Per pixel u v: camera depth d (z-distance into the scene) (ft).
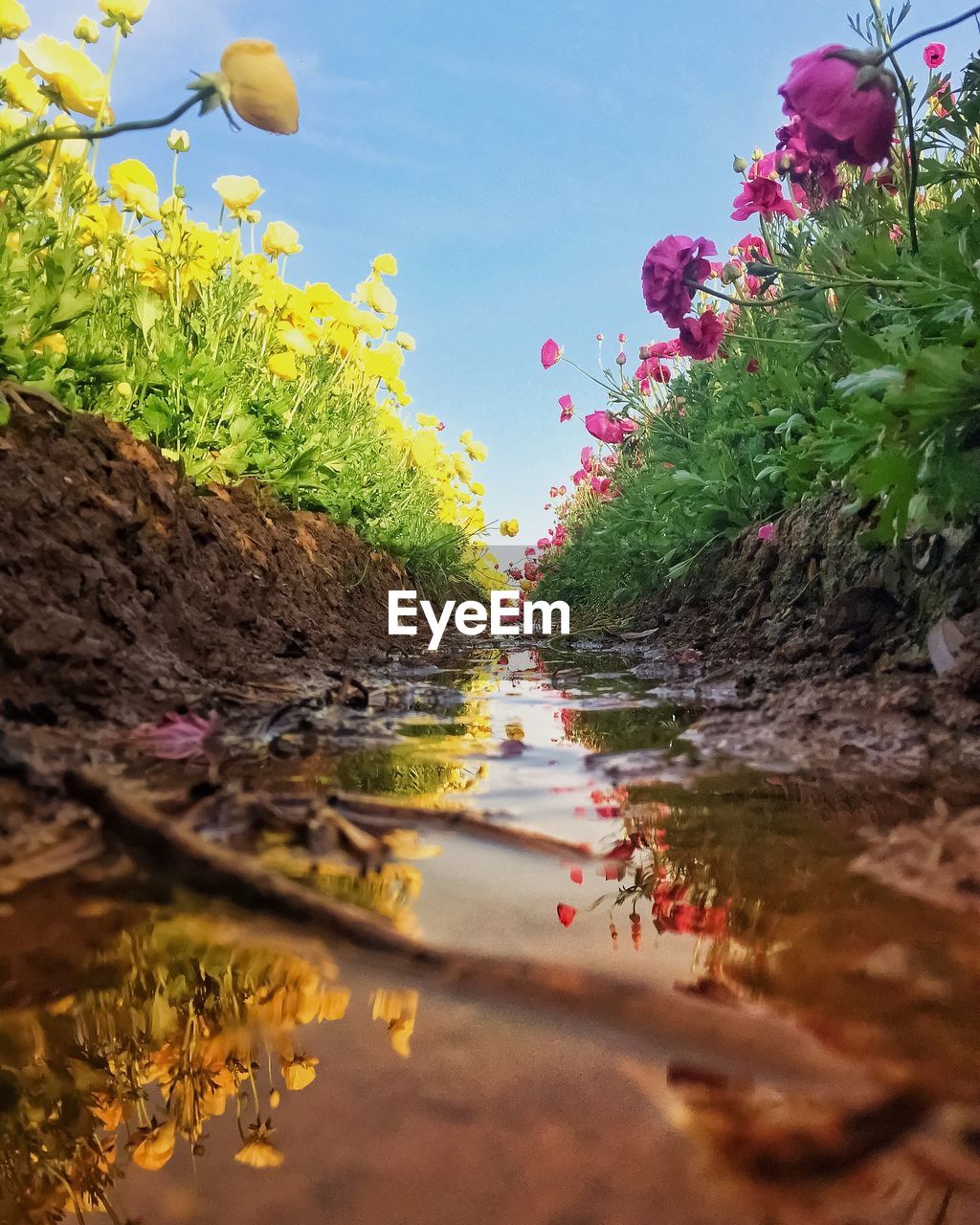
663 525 15.74
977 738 4.67
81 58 8.29
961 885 2.69
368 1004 1.92
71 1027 1.82
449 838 3.29
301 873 2.73
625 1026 1.82
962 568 5.94
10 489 5.42
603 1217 1.24
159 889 2.53
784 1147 1.40
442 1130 1.45
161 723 4.99
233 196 13.92
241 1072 1.65
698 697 7.56
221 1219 1.24
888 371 5.63
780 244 10.80
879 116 6.04
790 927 2.38
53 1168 1.38
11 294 6.93
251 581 9.39
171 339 10.70
